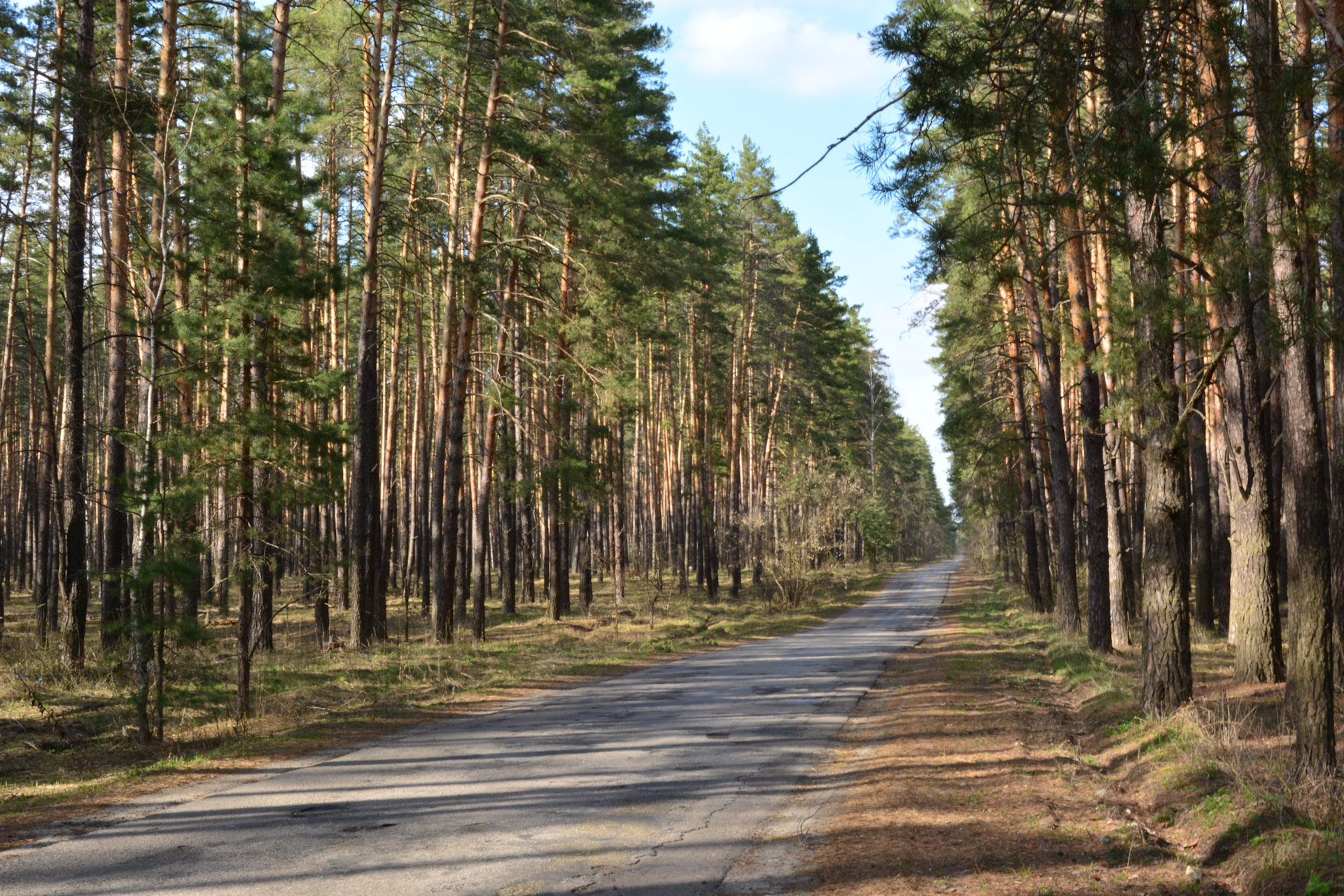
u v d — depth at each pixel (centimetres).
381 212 2445
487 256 2514
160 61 1831
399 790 868
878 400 7794
